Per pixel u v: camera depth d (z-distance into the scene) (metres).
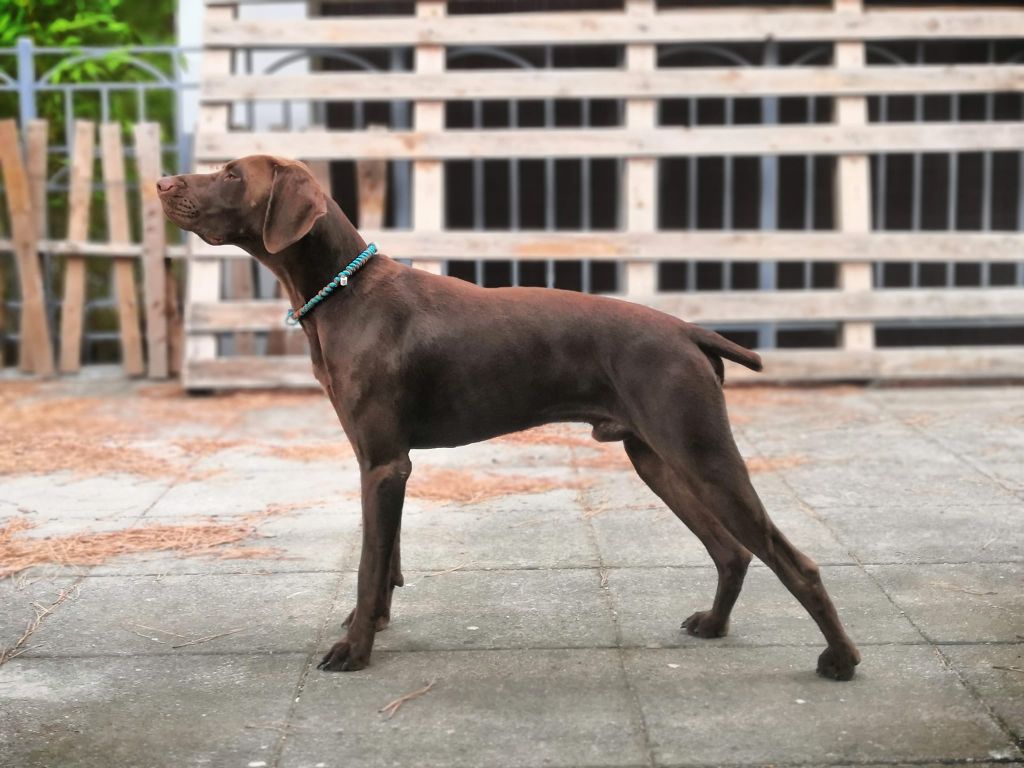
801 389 8.03
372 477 3.60
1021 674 3.52
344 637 3.75
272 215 3.51
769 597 4.22
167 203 3.61
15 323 9.42
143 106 8.67
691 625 3.88
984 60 9.61
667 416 3.44
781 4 9.09
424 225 8.05
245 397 8.03
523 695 3.45
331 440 6.78
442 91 8.13
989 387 8.03
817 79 8.12
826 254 8.01
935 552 4.66
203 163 8.12
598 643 3.82
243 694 3.48
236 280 8.37
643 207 8.06
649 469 3.85
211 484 5.88
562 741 3.16
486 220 10.27
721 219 10.20
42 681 3.58
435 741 3.17
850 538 4.87
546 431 6.91
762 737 3.16
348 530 5.09
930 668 3.58
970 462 6.05
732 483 3.42
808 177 8.48
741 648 3.77
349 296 3.61
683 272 10.30
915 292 8.02
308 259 3.62
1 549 4.83
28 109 8.74
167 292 8.65
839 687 3.46
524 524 5.13
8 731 3.25
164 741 3.19
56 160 9.77
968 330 9.70
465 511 5.35
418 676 3.59
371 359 3.55
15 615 4.13
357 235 3.72
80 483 5.92
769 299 8.00
